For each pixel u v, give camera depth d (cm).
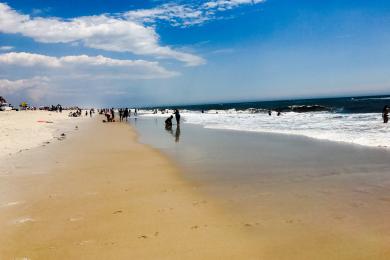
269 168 1158
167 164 1277
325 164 1195
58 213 707
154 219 666
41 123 3725
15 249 533
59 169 1178
